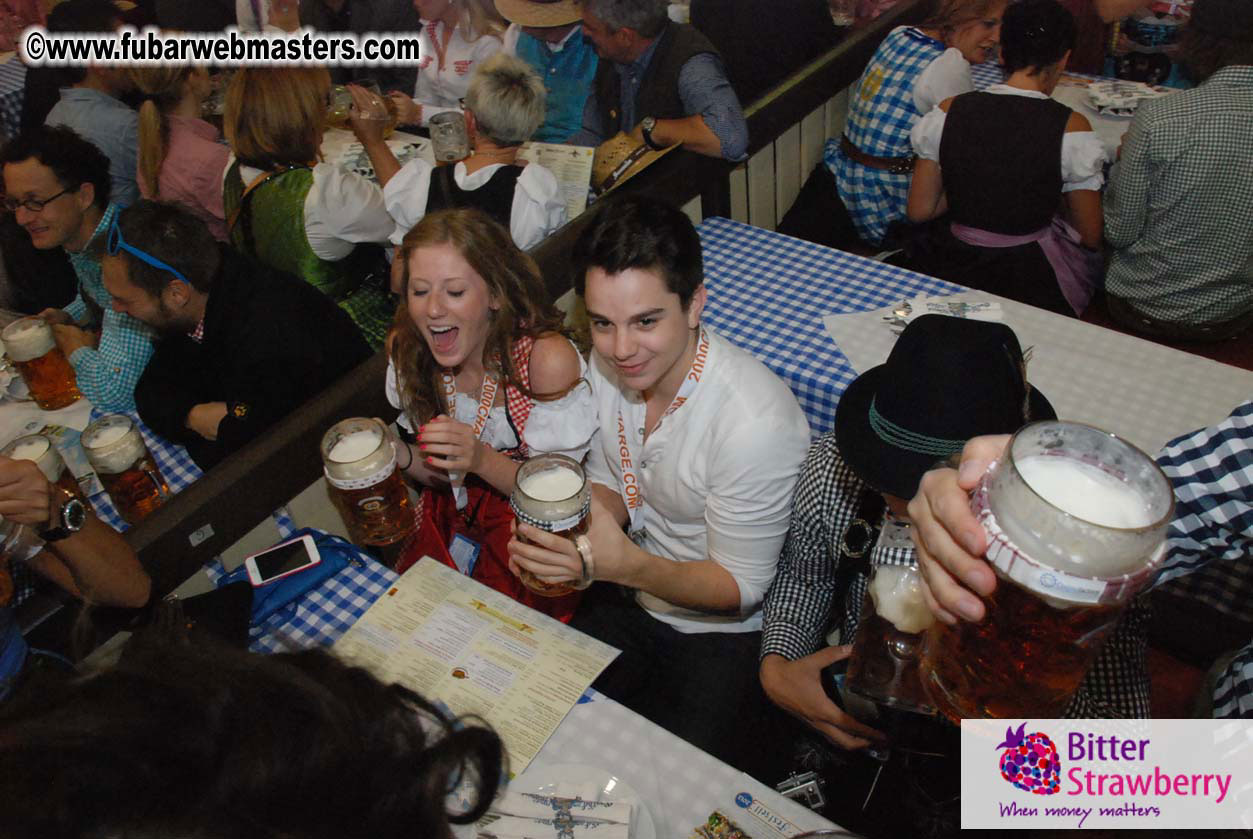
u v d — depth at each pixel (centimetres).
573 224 215
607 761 101
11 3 259
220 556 154
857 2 334
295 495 166
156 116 218
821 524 131
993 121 232
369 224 206
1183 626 149
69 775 30
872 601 90
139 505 150
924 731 107
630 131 243
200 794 31
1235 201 229
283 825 32
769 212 307
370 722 38
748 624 154
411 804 36
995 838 100
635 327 124
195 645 39
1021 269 245
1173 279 251
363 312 213
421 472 164
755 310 186
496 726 105
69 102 232
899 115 279
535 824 92
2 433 169
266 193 200
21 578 132
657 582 129
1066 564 47
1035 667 54
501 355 150
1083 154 229
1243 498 79
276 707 35
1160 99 231
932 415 100
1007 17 234
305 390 171
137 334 174
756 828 93
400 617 121
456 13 247
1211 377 156
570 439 152
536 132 247
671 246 120
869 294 187
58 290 217
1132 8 293
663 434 139
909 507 60
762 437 129
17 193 185
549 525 110
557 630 117
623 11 224
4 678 92
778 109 282
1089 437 56
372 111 218
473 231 142
